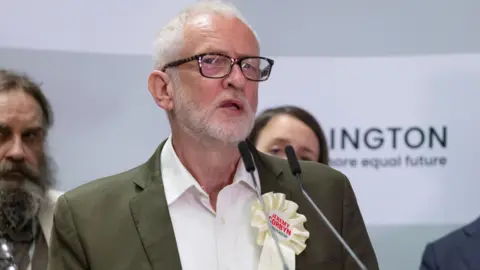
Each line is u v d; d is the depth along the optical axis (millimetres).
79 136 4504
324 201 2691
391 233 4449
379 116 4492
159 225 2568
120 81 4543
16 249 3646
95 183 2734
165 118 4547
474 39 4488
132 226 2564
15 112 3742
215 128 2521
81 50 4543
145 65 4562
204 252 2604
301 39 4566
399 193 4457
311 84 4543
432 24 4504
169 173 2719
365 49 4539
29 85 3918
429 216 4434
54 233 2623
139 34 4574
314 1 4570
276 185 2729
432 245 4258
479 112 4430
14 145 3736
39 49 4523
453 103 4449
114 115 4531
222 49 2541
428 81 4477
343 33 4555
